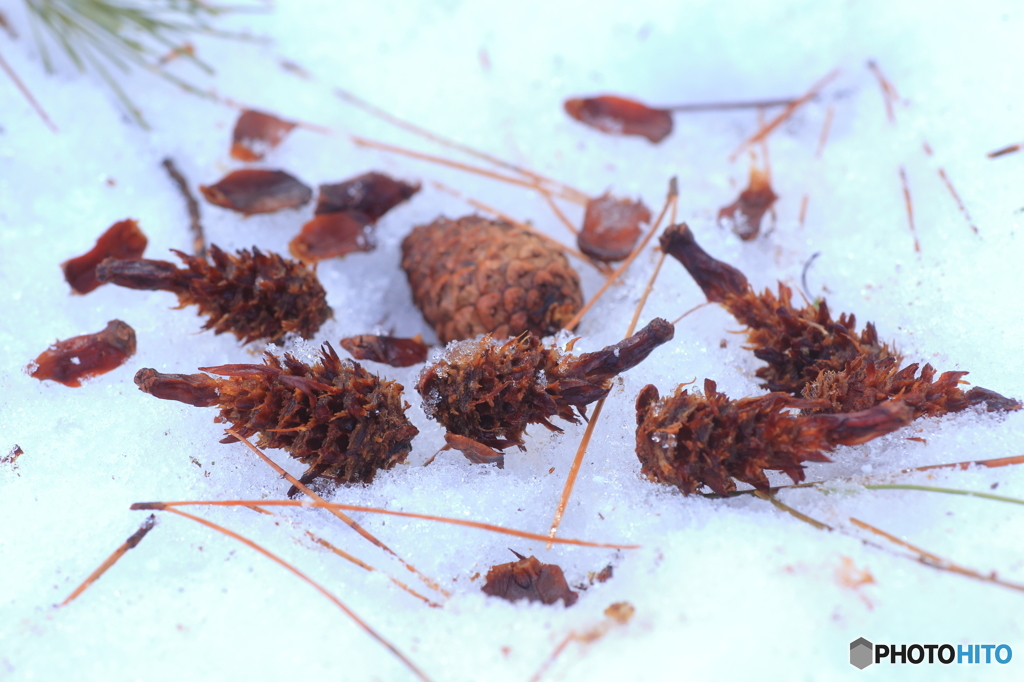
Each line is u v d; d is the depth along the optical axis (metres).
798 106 0.51
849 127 0.50
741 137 0.51
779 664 0.40
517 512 0.43
